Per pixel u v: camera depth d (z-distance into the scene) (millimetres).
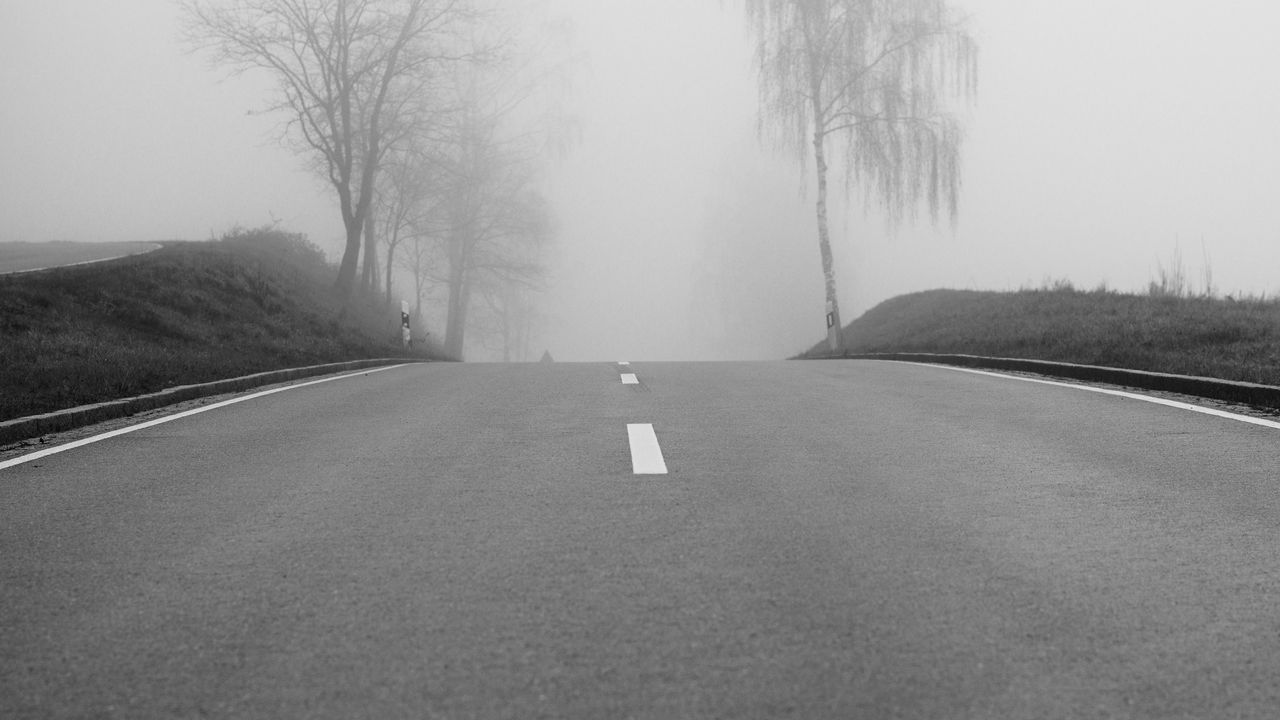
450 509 5809
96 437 8820
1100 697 3205
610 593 4234
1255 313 16469
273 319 21938
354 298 34531
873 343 27531
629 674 3389
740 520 5488
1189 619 3900
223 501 6129
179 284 20812
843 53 32844
